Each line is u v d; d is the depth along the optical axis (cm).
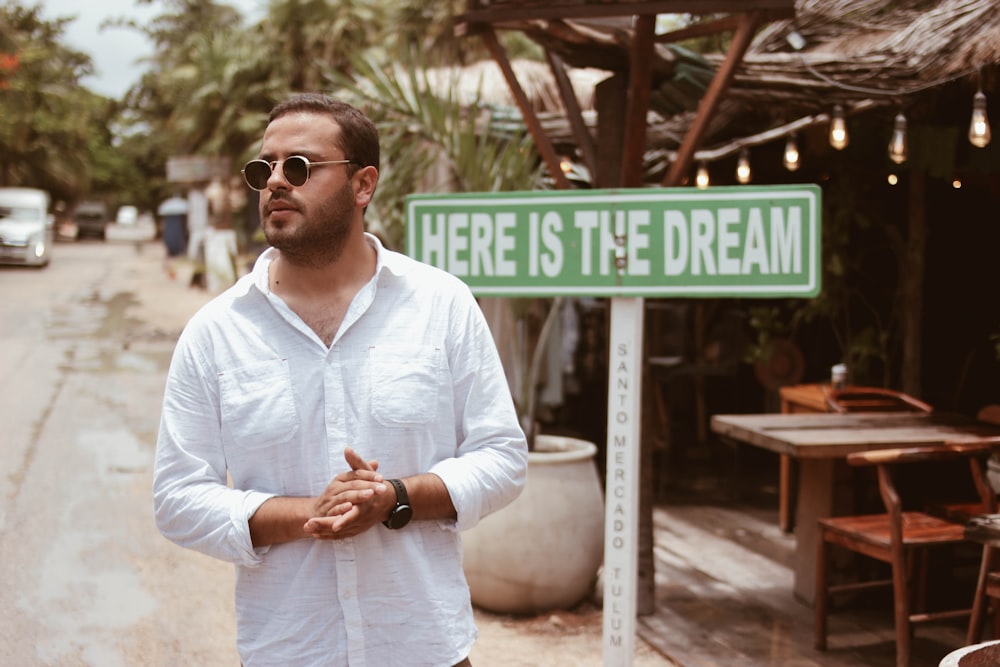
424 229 331
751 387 890
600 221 313
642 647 432
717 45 696
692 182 762
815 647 426
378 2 2209
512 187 513
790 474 620
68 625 457
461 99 700
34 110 4566
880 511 493
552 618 455
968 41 420
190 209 3247
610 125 472
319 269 195
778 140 660
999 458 409
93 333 1583
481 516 197
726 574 534
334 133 193
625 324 314
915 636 442
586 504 461
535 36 452
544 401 773
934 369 698
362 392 191
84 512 629
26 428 875
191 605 486
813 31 525
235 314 194
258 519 184
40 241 2928
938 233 693
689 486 739
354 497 176
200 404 193
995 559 365
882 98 455
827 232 645
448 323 200
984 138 419
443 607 195
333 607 188
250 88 2412
